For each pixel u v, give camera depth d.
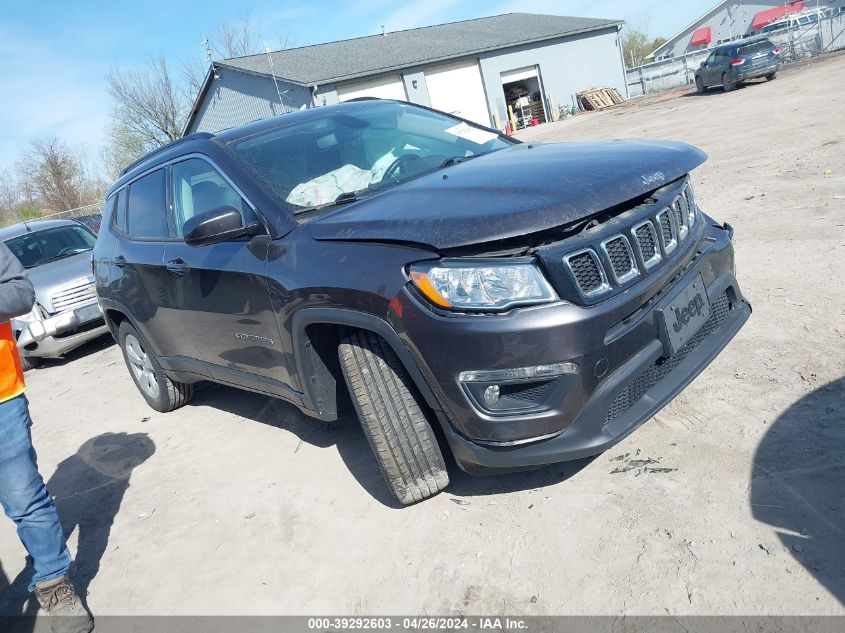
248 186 3.42
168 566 3.19
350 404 3.28
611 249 2.52
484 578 2.54
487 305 2.39
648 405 2.66
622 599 2.27
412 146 3.85
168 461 4.32
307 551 3.00
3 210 44.38
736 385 3.31
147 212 4.45
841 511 2.36
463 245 2.40
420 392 2.74
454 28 34.59
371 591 2.65
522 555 2.60
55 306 7.59
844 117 10.42
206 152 3.77
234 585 2.91
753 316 4.03
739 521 2.45
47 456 5.02
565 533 2.64
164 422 5.05
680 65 34.62
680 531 2.48
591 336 2.40
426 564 2.70
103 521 3.79
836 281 4.25
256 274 3.21
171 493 3.88
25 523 2.74
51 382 7.24
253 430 4.45
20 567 3.52
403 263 2.57
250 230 3.27
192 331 4.06
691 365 2.84
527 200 2.47
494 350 2.39
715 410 3.15
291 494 3.50
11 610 3.17
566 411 2.44
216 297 3.60
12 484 2.69
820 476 2.55
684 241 2.87
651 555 2.41
